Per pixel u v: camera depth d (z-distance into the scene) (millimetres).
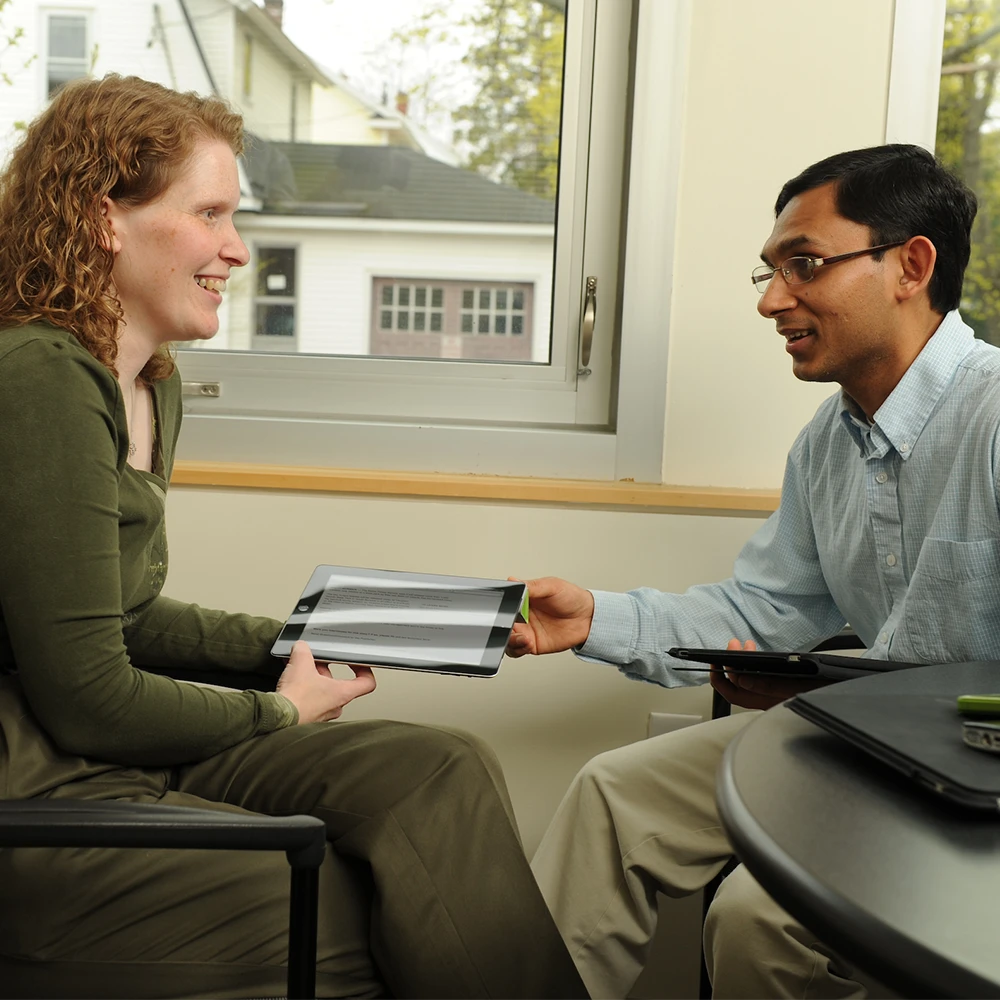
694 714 1838
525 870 1055
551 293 1951
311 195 1945
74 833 760
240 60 1922
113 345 1113
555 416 1955
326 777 1111
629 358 1858
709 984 1618
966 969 451
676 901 1852
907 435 1289
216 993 960
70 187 1104
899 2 1790
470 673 1179
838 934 496
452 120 1918
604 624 1530
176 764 1145
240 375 1969
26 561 990
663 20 1800
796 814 610
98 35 1928
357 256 1961
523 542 1831
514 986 1006
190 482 1830
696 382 1862
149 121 1122
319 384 1967
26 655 1004
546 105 1905
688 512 1812
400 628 1264
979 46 1843
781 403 1858
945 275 1283
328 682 1215
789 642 1575
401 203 1943
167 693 1070
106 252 1120
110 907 973
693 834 1388
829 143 1819
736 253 1836
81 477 1012
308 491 1835
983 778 605
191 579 1861
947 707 754
